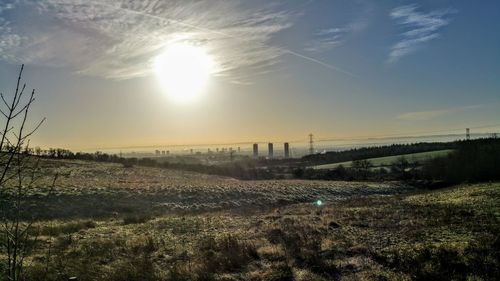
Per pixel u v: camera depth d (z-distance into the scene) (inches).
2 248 487.8
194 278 450.0
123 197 1582.2
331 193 2256.4
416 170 3363.7
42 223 863.1
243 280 446.6
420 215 854.5
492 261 450.9
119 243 672.4
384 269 468.1
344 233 698.2
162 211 1433.3
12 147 151.2
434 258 477.7
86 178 2332.7
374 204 1299.2
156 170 3491.6
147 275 453.4
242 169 4237.2
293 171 4170.8
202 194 1814.7
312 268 482.6
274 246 593.9
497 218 734.5
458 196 1277.1
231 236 688.4
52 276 413.4
